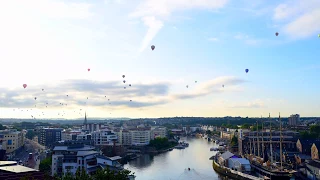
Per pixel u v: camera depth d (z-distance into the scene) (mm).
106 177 93938
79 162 193375
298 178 197750
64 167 193750
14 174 129750
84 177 92688
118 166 198375
